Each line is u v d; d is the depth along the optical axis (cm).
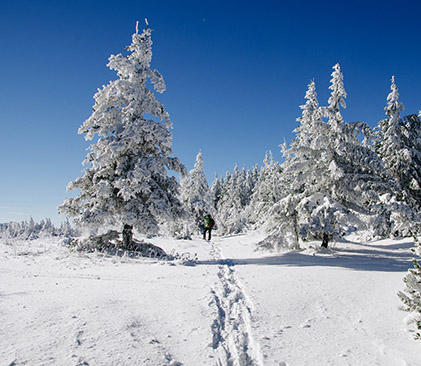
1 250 1480
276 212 1611
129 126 1467
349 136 1570
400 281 797
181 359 371
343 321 527
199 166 3572
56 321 455
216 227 4519
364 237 2675
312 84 1939
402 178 2206
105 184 1412
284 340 443
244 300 648
